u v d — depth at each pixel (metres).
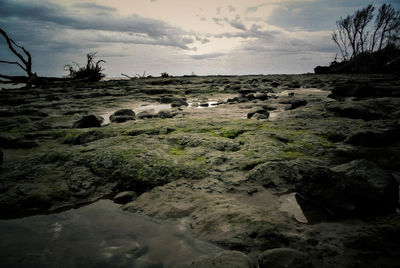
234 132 5.45
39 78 27.55
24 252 2.00
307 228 2.19
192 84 25.61
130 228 2.36
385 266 1.69
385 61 36.78
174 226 2.38
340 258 1.79
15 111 9.21
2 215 2.67
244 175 3.36
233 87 19.36
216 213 2.48
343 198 2.44
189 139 4.84
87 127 6.82
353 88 12.23
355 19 43.44
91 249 2.03
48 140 5.54
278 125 6.06
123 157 3.81
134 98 14.55
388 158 3.78
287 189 3.06
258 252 1.96
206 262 1.72
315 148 4.32
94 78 35.03
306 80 27.64
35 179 3.31
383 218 2.28
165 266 1.83
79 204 2.91
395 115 6.57
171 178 3.33
